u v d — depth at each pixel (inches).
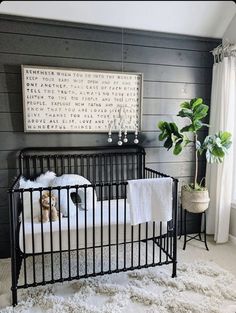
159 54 106.7
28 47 91.9
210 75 114.7
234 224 110.0
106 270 86.7
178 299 72.5
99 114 100.9
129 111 104.4
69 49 95.8
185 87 112.0
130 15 40.1
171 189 78.5
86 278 81.5
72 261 93.3
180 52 109.4
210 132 113.7
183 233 117.9
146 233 80.1
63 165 100.2
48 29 93.0
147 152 110.1
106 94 100.8
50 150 98.0
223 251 103.2
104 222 79.4
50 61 94.5
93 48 98.3
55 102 95.7
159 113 109.8
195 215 119.6
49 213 73.1
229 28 104.8
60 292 76.6
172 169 114.4
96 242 78.1
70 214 82.4
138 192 75.3
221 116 106.0
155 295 74.0
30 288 77.9
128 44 102.3
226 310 68.6
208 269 88.0
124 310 68.6
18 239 76.8
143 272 86.1
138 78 103.8
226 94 104.4
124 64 102.7
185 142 101.1
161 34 102.3
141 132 108.3
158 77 107.8
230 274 85.7
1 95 91.7
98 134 103.0
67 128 98.0
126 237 80.4
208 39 110.1
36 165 97.5
